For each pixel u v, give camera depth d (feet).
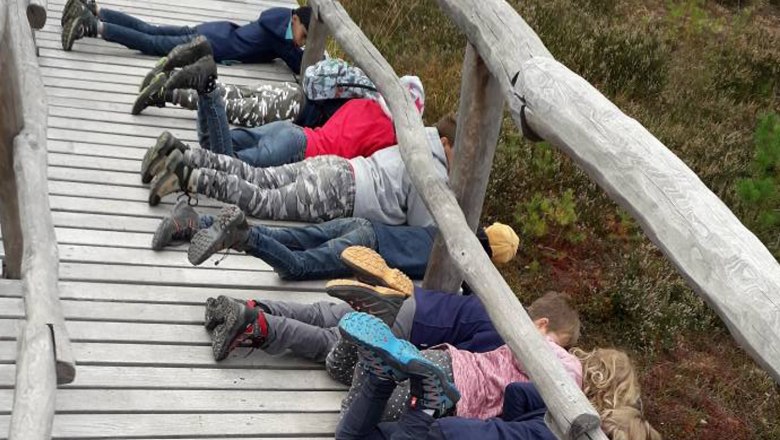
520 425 10.48
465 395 11.35
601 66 27.12
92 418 10.90
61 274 12.98
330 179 14.65
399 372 10.32
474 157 12.95
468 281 10.80
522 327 9.80
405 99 13.88
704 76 28.40
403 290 12.39
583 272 19.97
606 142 8.64
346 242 13.94
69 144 16.11
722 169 23.98
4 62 10.91
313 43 19.90
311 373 12.35
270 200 14.57
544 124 9.74
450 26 27.99
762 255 6.92
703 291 7.10
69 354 7.87
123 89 18.39
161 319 12.60
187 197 14.61
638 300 19.21
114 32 19.52
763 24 36.19
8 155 11.66
